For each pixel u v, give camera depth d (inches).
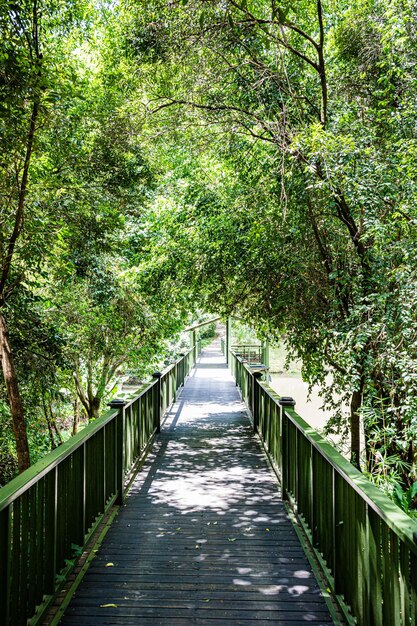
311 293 258.1
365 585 103.7
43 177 239.3
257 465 271.6
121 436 208.2
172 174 387.9
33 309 319.0
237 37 227.3
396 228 196.4
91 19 354.3
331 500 135.1
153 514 194.2
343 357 218.2
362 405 240.7
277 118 235.9
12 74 175.8
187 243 339.9
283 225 244.7
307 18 256.2
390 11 203.6
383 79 229.5
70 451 133.7
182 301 382.3
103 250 317.1
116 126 297.0
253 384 372.5
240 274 310.8
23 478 104.0
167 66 255.9
